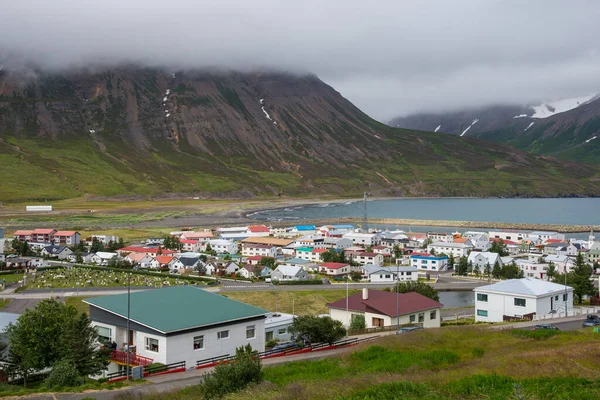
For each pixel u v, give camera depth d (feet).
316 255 556.92
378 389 87.35
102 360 150.10
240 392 97.45
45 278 411.75
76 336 148.46
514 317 255.09
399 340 152.56
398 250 594.24
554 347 137.28
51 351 157.79
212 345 162.61
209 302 179.73
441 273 499.92
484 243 649.20
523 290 258.37
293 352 169.99
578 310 264.52
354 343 184.65
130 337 164.45
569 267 471.21
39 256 545.03
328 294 362.12
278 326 208.54
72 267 476.95
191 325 157.69
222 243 631.97
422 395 84.23
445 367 118.93
